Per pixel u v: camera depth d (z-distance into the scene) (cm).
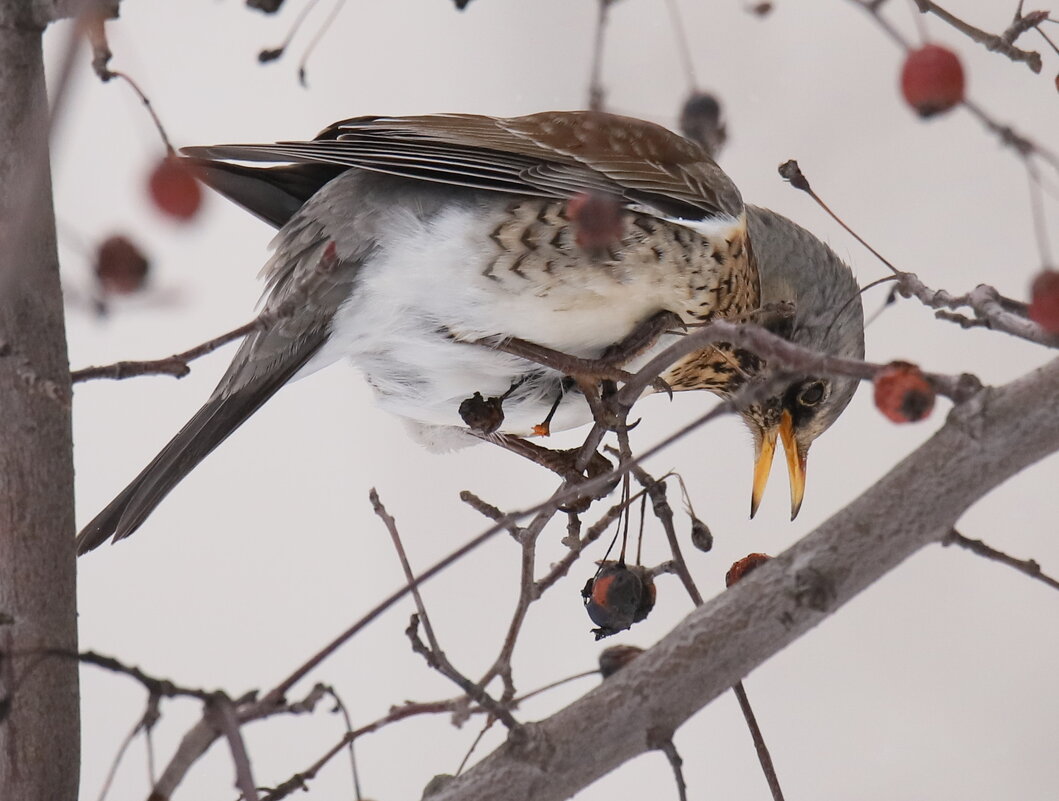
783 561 475
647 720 470
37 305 501
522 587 543
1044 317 474
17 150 475
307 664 431
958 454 460
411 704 473
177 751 418
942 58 434
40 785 508
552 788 465
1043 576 480
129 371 471
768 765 525
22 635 509
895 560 470
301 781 458
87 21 294
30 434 505
